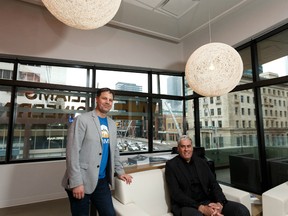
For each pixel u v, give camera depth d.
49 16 3.18
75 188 1.40
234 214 1.63
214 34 3.59
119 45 3.71
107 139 1.67
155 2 2.94
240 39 3.10
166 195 1.91
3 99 3.05
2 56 2.98
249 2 2.89
